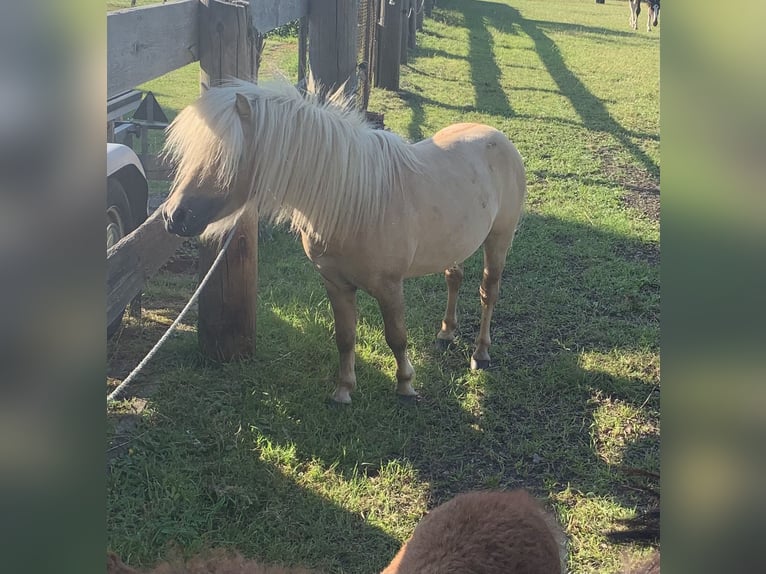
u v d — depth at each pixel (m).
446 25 17.41
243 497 2.84
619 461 3.28
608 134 9.46
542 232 6.05
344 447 3.20
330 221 3.06
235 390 3.62
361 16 7.68
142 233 3.08
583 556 2.67
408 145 3.43
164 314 4.46
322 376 3.81
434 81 11.58
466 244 3.57
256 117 2.85
